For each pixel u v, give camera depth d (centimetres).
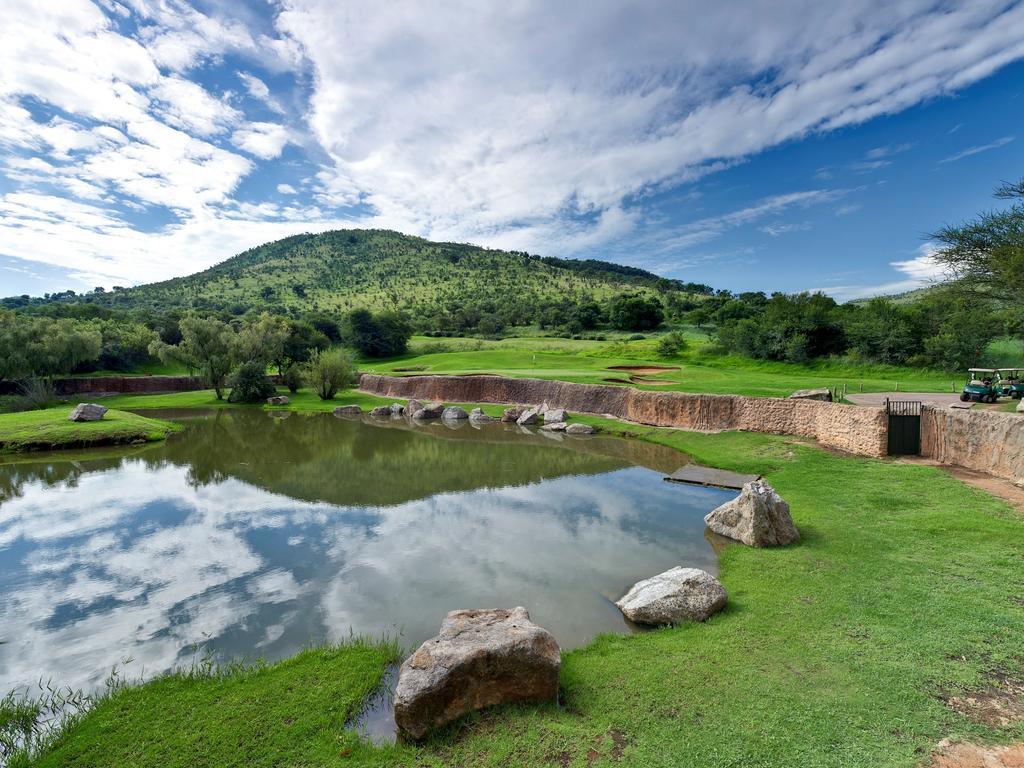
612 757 574
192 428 3488
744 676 716
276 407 4559
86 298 14588
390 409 4141
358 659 821
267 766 584
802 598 944
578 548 1323
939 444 1806
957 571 991
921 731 585
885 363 4459
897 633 794
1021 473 1473
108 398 5147
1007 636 764
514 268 19125
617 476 2075
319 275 18325
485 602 1045
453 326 11475
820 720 614
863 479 1656
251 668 809
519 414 3619
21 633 961
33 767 597
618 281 18412
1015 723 590
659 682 717
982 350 3966
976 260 2445
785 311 5684
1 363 4525
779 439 2308
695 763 558
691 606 913
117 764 594
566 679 743
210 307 13075
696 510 1617
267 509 1700
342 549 1346
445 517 1591
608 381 4006
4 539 1457
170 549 1366
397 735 636
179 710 697
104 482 2075
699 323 9606
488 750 594
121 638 939
